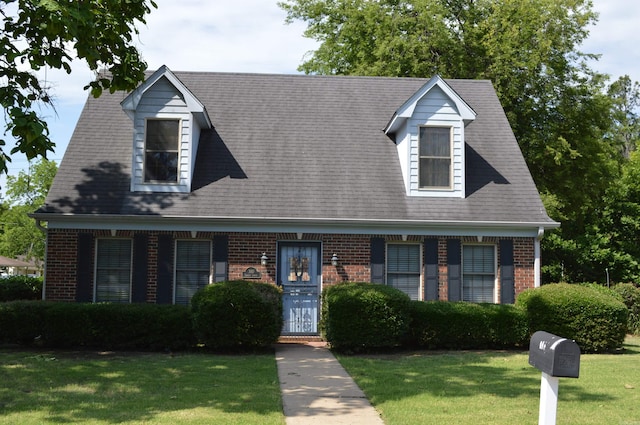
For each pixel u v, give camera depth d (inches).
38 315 556.7
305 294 659.4
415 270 671.1
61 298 633.6
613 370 480.7
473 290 669.9
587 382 431.8
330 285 627.8
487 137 754.2
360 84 810.8
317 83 806.5
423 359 527.2
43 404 349.7
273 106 768.3
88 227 638.5
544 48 1058.7
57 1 370.6
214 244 650.2
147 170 663.8
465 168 714.8
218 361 501.4
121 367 467.2
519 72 1099.9
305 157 711.1
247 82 796.0
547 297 589.3
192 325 555.8
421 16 1096.8
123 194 654.5
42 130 384.8
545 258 1223.5
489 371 466.6
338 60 1270.9
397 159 720.3
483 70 1102.4
